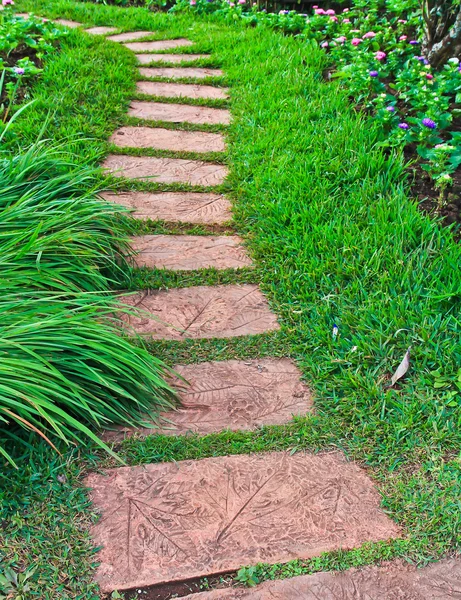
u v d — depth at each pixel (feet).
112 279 10.30
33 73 15.64
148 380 8.16
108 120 15.03
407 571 6.22
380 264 10.38
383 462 7.43
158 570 6.13
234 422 7.95
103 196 12.51
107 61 17.89
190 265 10.87
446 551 6.42
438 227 11.33
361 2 21.74
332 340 9.16
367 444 7.64
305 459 7.45
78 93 15.65
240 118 15.53
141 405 7.93
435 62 16.66
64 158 12.26
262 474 7.22
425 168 12.36
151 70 18.43
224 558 6.28
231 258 11.12
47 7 24.62
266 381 8.64
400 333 9.11
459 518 6.66
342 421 7.97
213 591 5.99
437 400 8.15
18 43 17.07
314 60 18.37
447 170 12.16
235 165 13.71
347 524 6.68
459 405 8.07
